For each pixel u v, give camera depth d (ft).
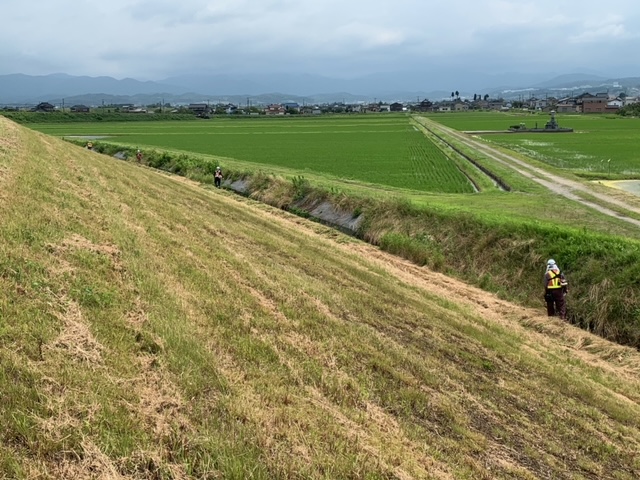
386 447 20.15
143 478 15.11
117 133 320.70
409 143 250.98
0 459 13.88
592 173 139.95
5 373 17.10
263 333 27.63
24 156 57.62
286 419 19.92
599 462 24.58
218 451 16.83
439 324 38.32
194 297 29.50
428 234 69.41
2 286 22.11
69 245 30.04
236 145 237.45
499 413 26.45
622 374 39.42
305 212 92.99
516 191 103.86
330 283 43.60
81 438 15.49
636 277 47.29
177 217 54.08
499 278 58.39
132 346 21.53
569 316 50.06
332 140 272.51
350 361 27.30
